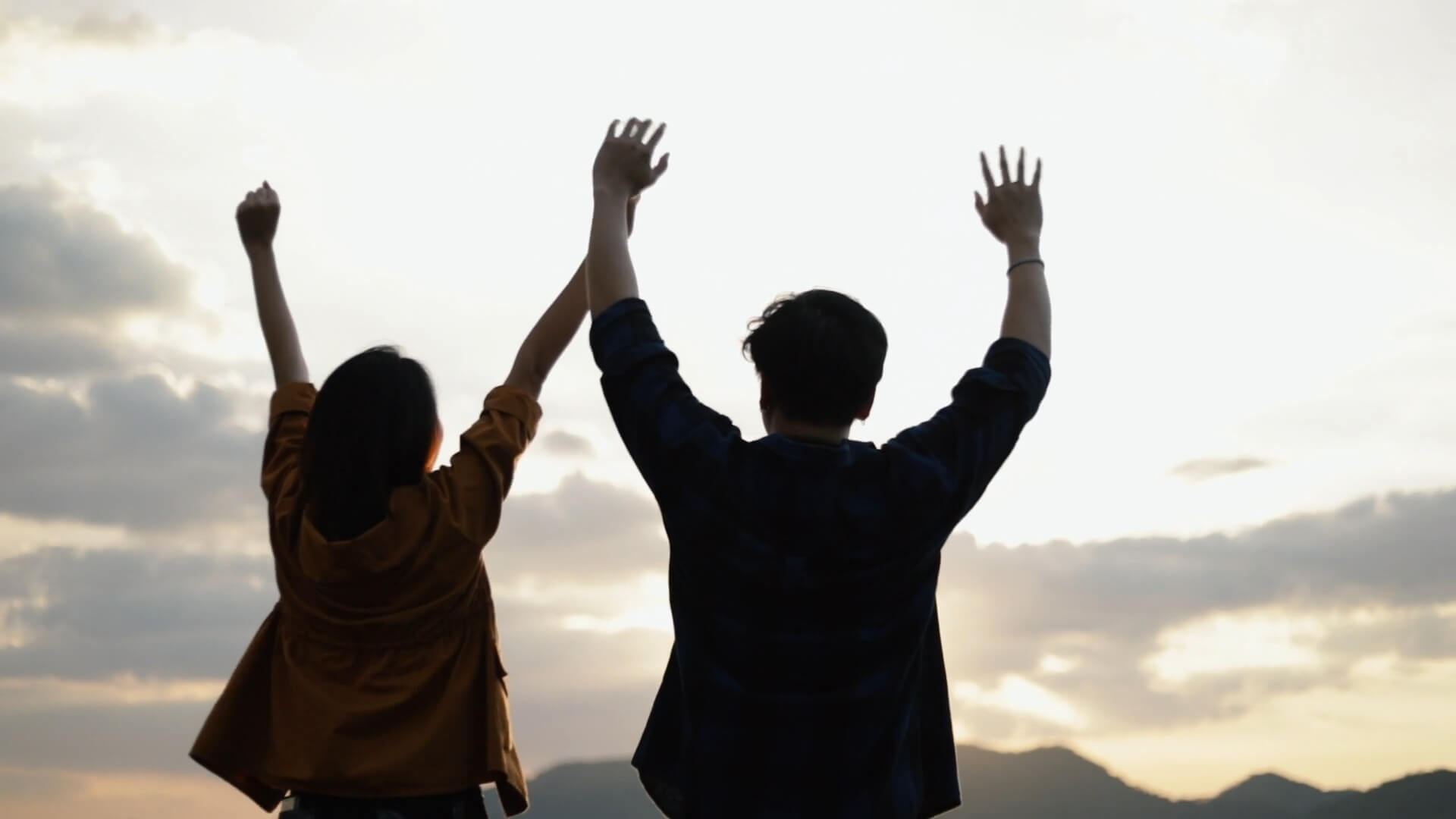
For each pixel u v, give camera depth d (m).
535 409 3.22
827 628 2.50
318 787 2.96
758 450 2.52
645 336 2.62
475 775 3.00
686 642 2.57
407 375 3.04
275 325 3.49
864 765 2.55
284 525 3.01
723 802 2.54
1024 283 2.86
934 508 2.52
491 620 3.15
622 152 2.87
